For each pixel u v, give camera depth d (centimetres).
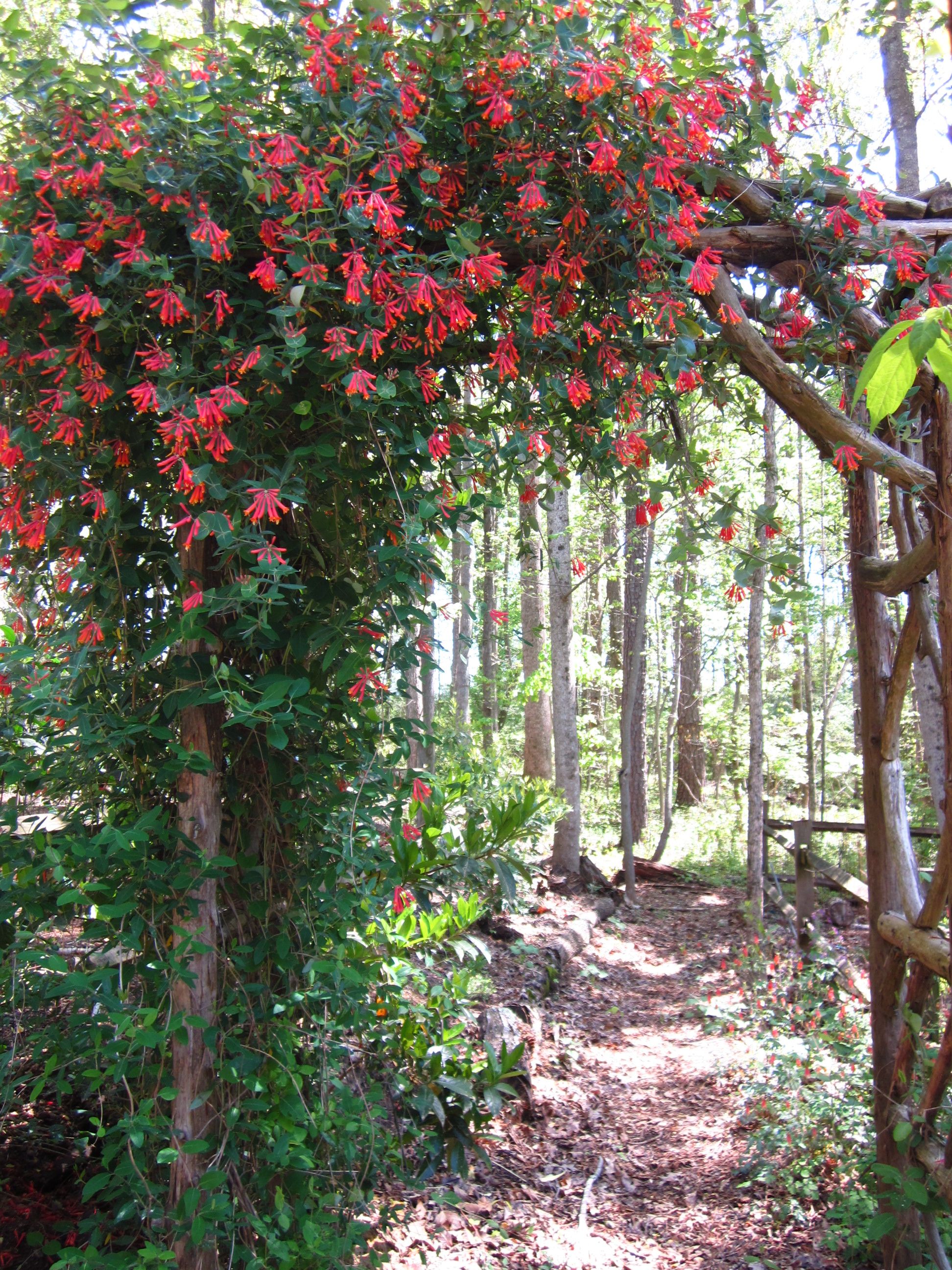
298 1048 212
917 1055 243
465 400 249
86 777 198
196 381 177
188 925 195
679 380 220
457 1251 275
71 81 170
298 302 168
